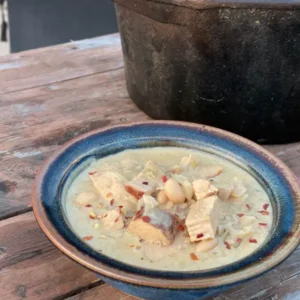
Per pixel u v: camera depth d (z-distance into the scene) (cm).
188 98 44
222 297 31
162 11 39
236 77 41
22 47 108
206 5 37
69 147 35
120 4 43
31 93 53
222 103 43
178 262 28
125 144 37
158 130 38
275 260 26
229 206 32
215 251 29
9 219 36
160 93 46
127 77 51
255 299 32
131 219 31
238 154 36
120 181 33
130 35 45
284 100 43
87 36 106
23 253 34
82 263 25
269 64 40
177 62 43
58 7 104
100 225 30
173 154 37
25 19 106
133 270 25
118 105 51
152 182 32
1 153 44
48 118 49
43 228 27
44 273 32
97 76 57
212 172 35
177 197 31
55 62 59
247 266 26
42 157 44
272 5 37
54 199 31
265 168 35
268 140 46
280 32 39
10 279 32
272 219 32
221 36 39
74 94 53
